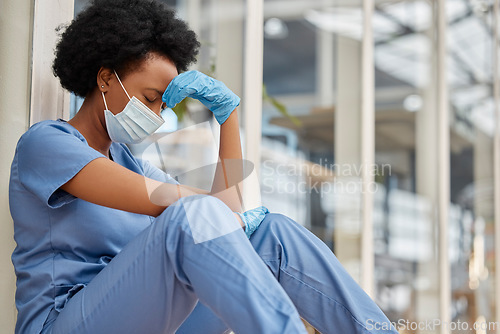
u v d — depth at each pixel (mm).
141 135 1404
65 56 1422
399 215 3328
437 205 3617
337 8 3113
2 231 1620
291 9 2906
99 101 1406
